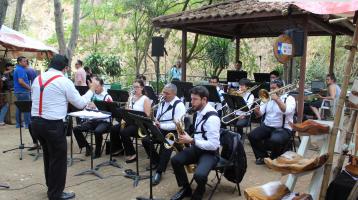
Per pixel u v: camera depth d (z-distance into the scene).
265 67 18.44
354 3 2.99
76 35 12.40
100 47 18.91
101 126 5.67
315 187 2.94
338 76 15.67
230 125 6.38
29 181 4.69
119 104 5.74
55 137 3.75
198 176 3.74
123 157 5.82
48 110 3.70
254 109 5.59
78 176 4.88
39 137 3.83
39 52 10.44
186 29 8.62
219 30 9.91
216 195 4.24
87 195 4.24
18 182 4.65
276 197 2.84
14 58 11.00
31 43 9.44
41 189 4.42
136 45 16.56
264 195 2.84
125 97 6.30
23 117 8.37
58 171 3.86
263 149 5.49
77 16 12.30
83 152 6.10
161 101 5.06
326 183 2.92
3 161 5.56
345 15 3.62
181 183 4.06
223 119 5.75
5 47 9.80
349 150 3.45
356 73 6.16
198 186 3.81
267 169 5.25
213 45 14.27
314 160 2.76
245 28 10.24
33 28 26.61
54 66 3.81
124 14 17.03
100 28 18.42
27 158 5.73
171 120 4.85
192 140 3.83
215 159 3.93
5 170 5.12
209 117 3.87
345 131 3.25
